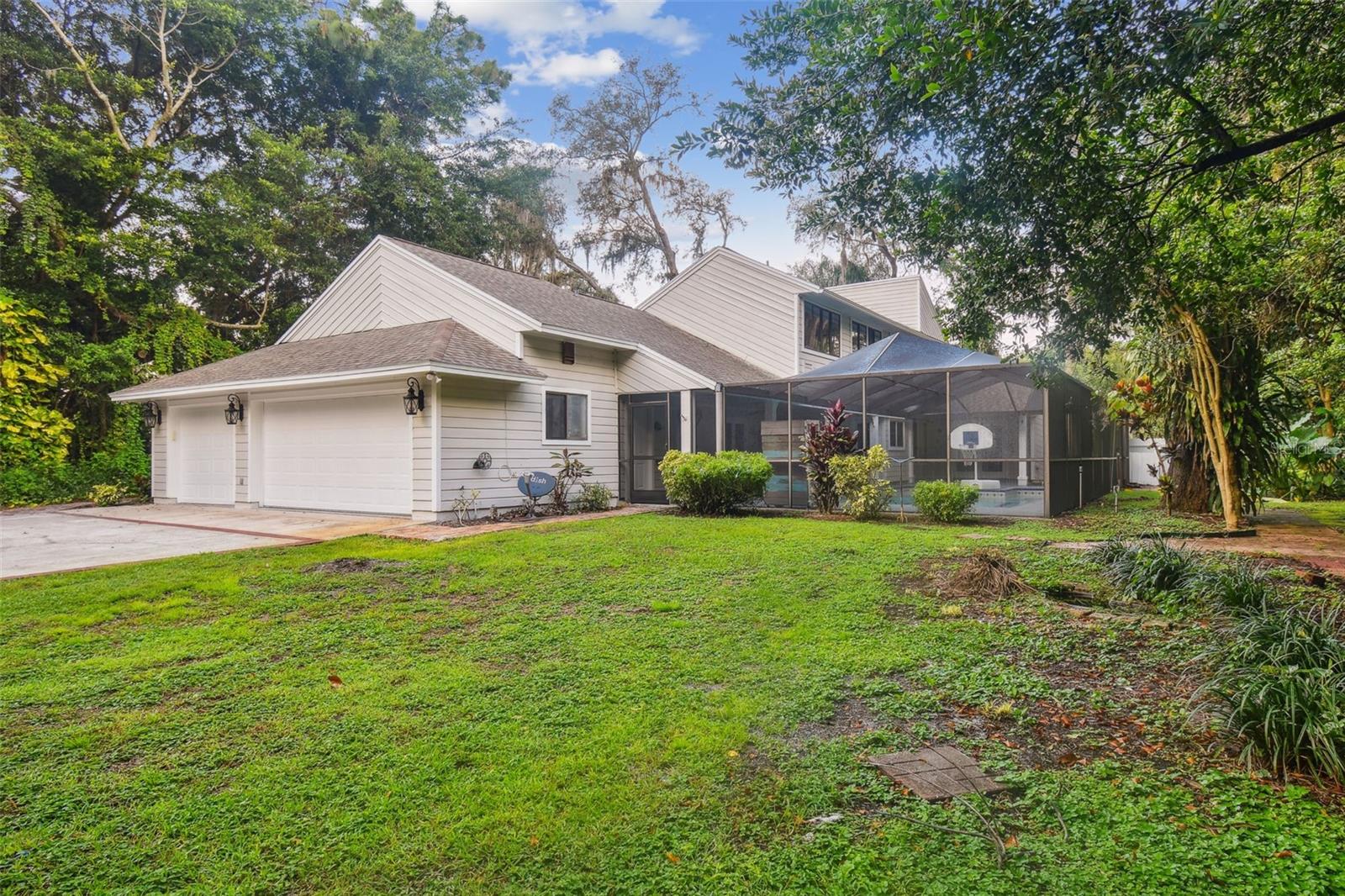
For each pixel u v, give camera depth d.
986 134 4.47
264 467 14.16
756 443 15.60
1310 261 6.48
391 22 26.88
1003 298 5.42
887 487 11.55
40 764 3.29
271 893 2.39
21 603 6.19
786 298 19.45
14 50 17.39
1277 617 4.17
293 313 23.48
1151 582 5.95
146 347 17.83
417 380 11.55
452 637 5.27
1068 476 12.78
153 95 20.80
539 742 3.45
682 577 7.02
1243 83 4.62
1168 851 2.52
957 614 5.57
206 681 4.36
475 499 12.12
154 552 8.83
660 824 2.76
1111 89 3.87
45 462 15.93
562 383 13.97
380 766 3.23
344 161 23.39
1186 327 9.39
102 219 17.73
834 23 4.50
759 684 4.23
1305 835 2.58
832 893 2.34
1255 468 9.75
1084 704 3.88
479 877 2.46
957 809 2.84
